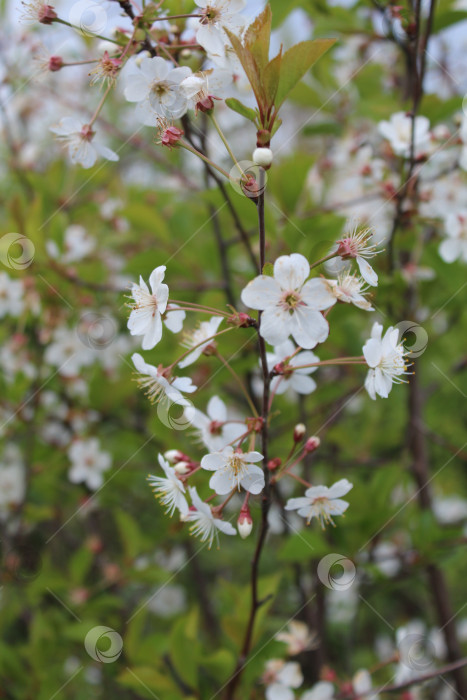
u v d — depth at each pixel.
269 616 0.68
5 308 0.66
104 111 0.91
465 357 0.73
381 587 0.59
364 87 0.71
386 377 0.44
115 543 0.88
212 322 0.47
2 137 0.86
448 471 0.92
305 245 0.57
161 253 0.64
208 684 0.55
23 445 0.73
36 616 0.63
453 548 0.59
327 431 0.70
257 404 0.60
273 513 0.60
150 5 0.46
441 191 0.60
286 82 0.44
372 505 0.58
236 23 0.46
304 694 0.55
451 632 0.67
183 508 0.44
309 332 0.42
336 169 0.78
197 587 0.78
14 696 0.61
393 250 0.58
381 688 0.54
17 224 0.63
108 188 0.82
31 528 0.76
